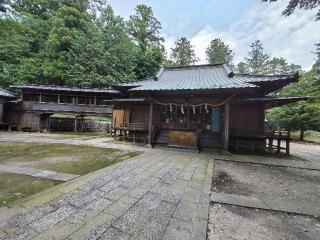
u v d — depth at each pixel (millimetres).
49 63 25281
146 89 11352
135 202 4102
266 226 3469
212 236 3082
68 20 27500
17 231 2883
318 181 6508
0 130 20688
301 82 26484
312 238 3139
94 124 23703
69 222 3199
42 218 3281
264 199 4730
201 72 16047
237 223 3533
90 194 4398
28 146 11023
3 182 5047
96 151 10156
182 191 4871
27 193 4375
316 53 26281
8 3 13758
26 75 25109
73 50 26422
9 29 15445
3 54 26000
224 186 5629
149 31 39094
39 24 28844
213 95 11719
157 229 3117
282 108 24016
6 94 21141
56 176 5664
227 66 15391
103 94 22594
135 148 11508
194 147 11430
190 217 3549
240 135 11641
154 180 5641
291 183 6191
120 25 32188
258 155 10969
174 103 12352
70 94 22266
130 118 16312
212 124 13641
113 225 3178
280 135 11703
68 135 18359
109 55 27031
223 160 9391
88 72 26078
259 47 50906
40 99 22000
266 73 50031
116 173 6141
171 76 16281
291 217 3859
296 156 11383
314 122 21953
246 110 12492
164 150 11258
